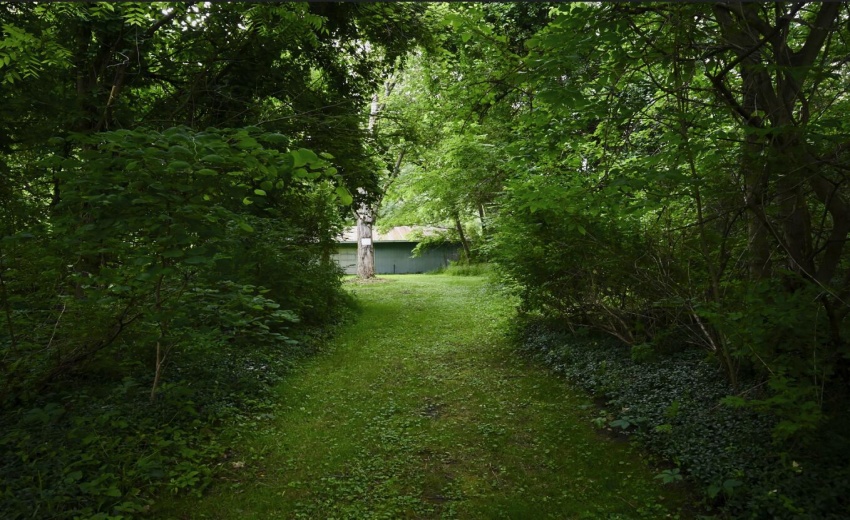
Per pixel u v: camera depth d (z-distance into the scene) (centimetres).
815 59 386
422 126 1155
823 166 355
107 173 328
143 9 653
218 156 300
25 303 421
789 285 404
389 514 339
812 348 348
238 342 693
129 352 510
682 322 606
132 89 880
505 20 1116
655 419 452
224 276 505
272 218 901
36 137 643
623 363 602
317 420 505
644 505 348
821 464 335
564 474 395
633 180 395
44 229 391
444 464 414
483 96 690
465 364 713
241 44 823
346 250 3077
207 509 340
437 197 1573
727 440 388
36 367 432
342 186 324
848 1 346
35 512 293
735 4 380
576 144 523
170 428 427
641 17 439
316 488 372
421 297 1432
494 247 895
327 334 884
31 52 539
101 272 392
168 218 325
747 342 368
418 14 1002
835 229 389
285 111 885
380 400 566
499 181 1195
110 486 334
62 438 379
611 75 413
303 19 712
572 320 760
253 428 470
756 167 385
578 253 639
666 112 413
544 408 534
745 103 421
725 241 451
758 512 307
